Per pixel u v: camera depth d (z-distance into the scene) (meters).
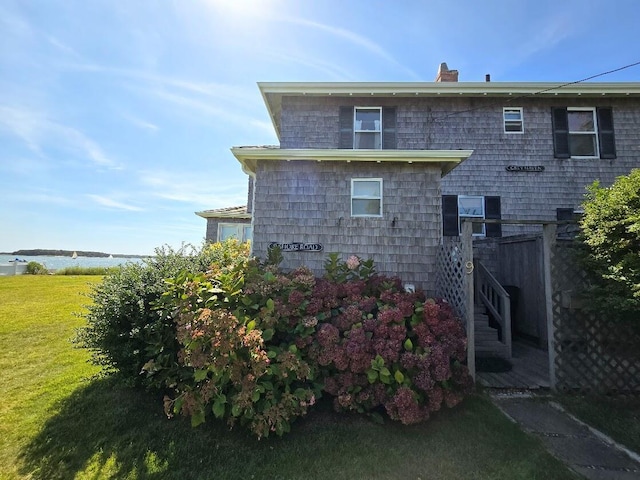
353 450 3.00
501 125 9.00
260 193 6.39
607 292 3.91
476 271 6.90
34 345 5.75
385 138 8.91
